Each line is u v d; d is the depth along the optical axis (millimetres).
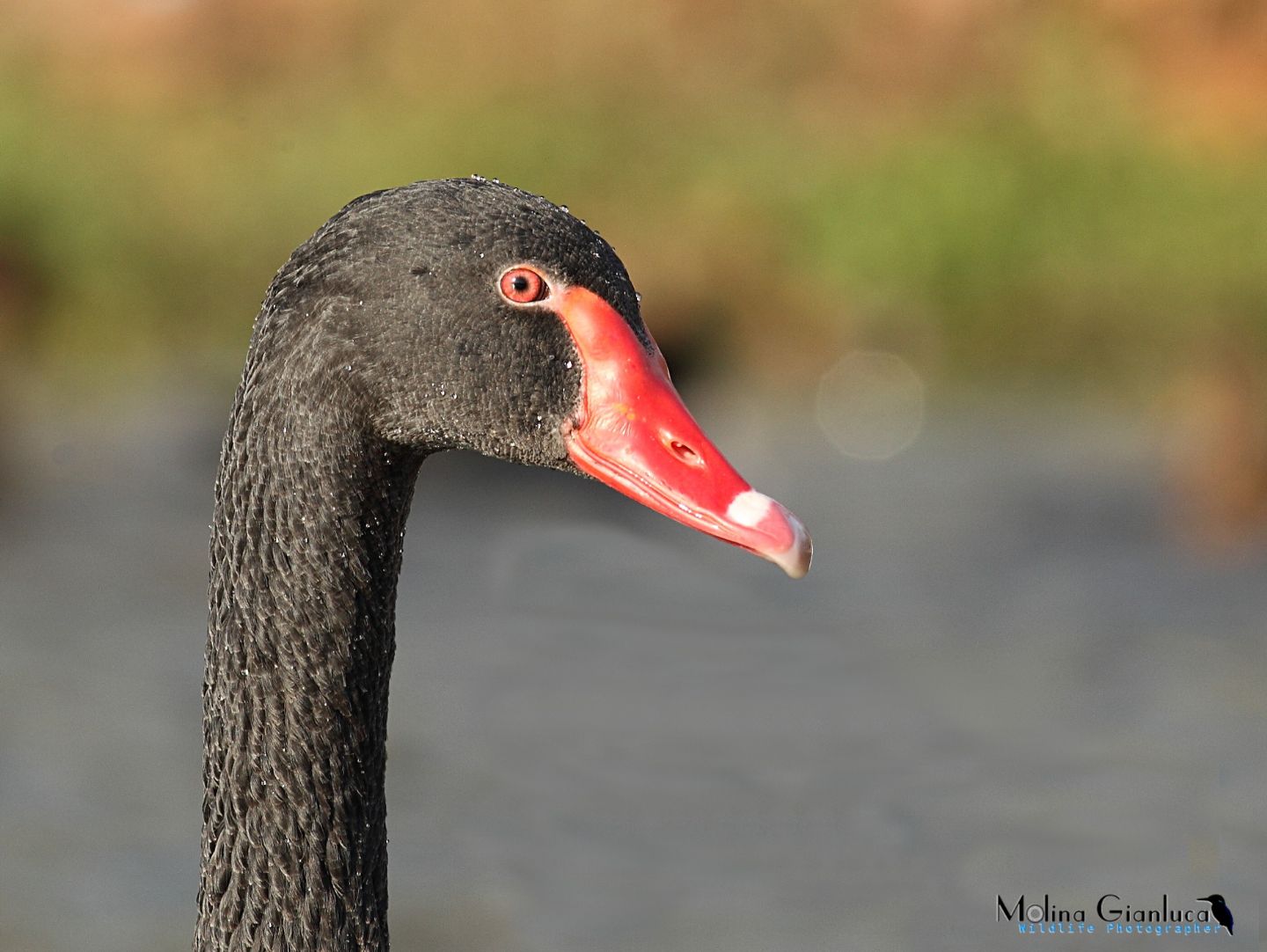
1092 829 9430
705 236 23250
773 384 21062
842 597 13656
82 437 18031
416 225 4883
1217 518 14984
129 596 13734
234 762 5000
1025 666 12031
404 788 10148
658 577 14367
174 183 25078
